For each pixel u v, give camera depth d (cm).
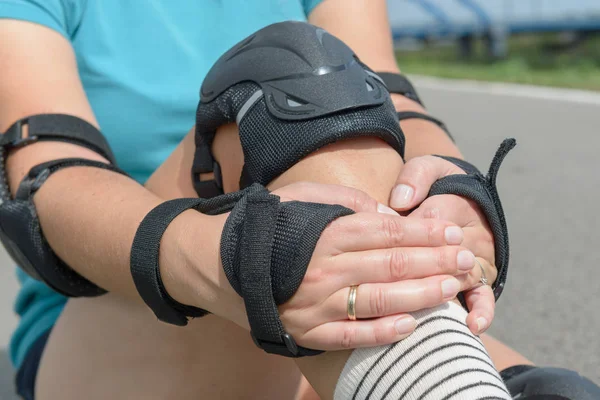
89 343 114
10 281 274
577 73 769
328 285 75
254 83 92
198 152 102
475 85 724
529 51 961
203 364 107
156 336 109
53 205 98
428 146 114
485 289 89
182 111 125
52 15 121
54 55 115
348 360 79
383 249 75
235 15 130
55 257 101
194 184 104
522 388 104
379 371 76
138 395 109
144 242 87
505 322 203
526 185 343
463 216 90
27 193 100
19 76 111
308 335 76
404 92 130
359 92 89
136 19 127
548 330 196
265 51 94
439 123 125
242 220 80
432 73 841
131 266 87
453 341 77
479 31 930
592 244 260
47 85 111
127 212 92
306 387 114
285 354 79
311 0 140
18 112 109
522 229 282
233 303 81
